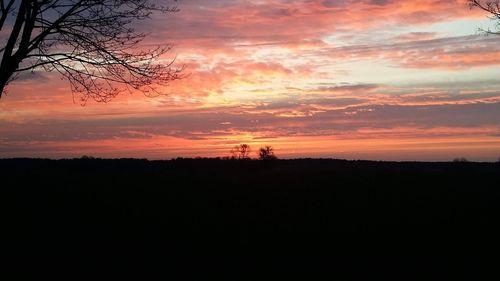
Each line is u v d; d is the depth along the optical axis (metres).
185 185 29.42
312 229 18.69
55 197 24.70
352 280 12.72
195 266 13.95
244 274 13.34
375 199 24.98
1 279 12.45
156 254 15.42
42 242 16.80
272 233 18.06
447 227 18.92
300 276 13.04
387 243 16.59
